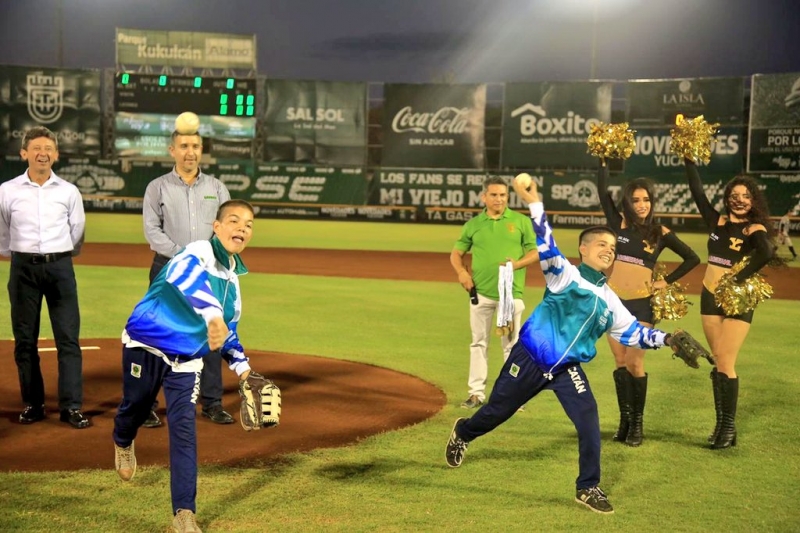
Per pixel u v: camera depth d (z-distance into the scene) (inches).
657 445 257.8
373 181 1598.2
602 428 277.0
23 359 263.4
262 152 1600.6
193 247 180.9
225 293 186.2
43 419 269.3
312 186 1606.8
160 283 184.4
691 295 663.1
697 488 218.7
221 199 282.2
